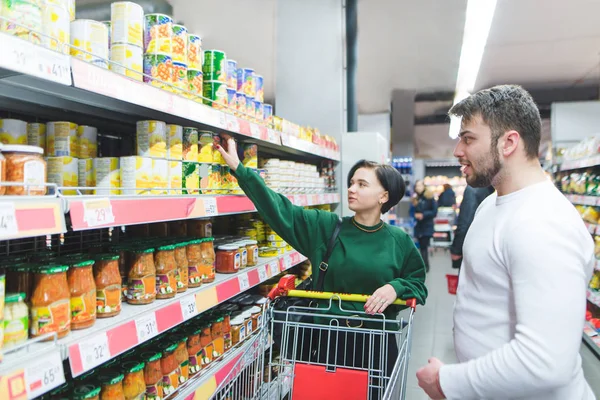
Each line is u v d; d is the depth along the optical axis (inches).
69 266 50.5
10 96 58.9
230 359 80.2
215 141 81.3
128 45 61.6
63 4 51.6
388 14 227.8
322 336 74.5
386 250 76.9
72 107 67.8
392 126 435.2
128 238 84.2
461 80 373.1
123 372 58.0
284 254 113.0
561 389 45.6
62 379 43.9
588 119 290.4
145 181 62.3
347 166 165.6
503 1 224.1
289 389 65.2
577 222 43.8
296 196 112.8
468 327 51.3
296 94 173.8
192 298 68.8
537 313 40.8
